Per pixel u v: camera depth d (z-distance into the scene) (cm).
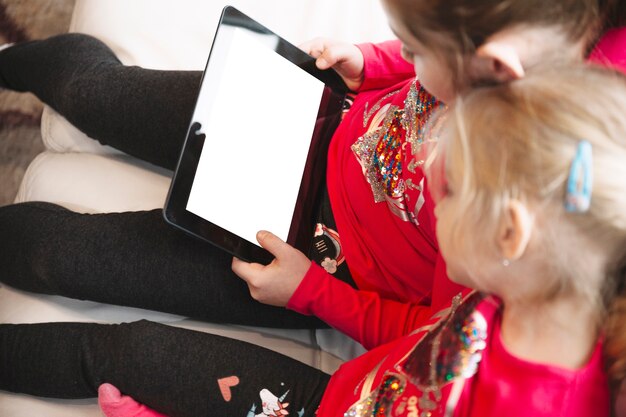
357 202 96
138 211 103
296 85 100
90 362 96
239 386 92
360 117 99
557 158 55
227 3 120
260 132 95
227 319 103
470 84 69
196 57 118
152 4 119
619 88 58
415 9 64
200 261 99
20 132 145
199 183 89
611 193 55
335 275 99
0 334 101
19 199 115
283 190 97
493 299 69
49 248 99
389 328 92
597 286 60
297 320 103
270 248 91
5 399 101
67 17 154
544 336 64
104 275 98
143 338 94
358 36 121
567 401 64
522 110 57
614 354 64
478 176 57
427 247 91
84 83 107
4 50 119
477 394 67
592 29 70
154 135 105
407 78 107
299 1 121
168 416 95
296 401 91
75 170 113
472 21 63
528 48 66
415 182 87
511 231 56
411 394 71
